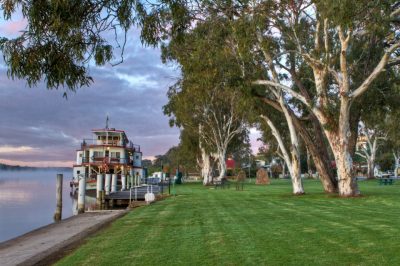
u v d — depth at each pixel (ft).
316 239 32.76
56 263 28.04
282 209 58.18
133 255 29.17
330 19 61.52
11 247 43.55
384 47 86.74
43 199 139.23
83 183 92.58
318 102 77.56
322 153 92.89
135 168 186.09
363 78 89.20
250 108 94.22
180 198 88.58
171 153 320.50
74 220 66.49
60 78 21.66
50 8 19.97
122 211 75.36
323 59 74.18
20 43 20.68
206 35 77.41
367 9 62.95
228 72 79.30
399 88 92.84
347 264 24.80
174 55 93.09
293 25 75.46
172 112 171.53
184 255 28.35
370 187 126.00
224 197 87.30
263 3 72.33
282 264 25.08
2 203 119.03
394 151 255.70
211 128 178.91
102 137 169.89
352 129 93.76
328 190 92.02
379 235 33.94
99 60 23.02
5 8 20.21
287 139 153.99
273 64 81.10
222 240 33.42
